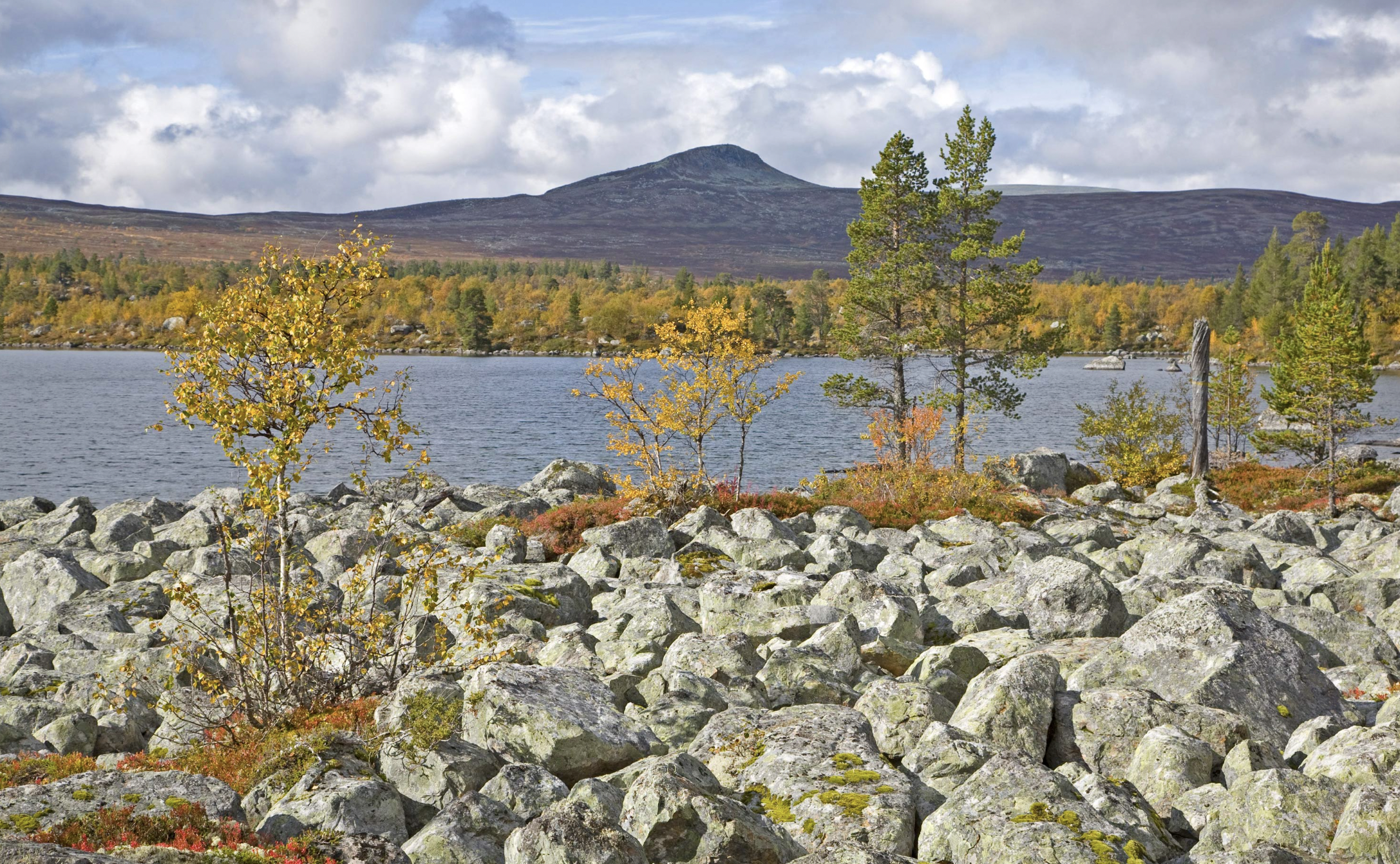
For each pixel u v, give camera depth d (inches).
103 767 495.5
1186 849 382.9
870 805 392.5
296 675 557.9
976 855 351.9
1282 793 365.1
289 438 568.1
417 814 414.9
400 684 525.7
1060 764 479.2
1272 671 524.4
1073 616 730.8
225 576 585.6
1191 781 426.0
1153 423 2169.0
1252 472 1991.9
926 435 1568.7
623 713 538.9
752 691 562.6
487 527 1268.5
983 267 1952.5
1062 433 3415.4
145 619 847.7
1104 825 357.1
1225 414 2250.2
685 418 1312.7
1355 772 391.5
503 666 507.2
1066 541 1194.0
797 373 1338.6
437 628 637.3
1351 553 1029.2
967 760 442.3
